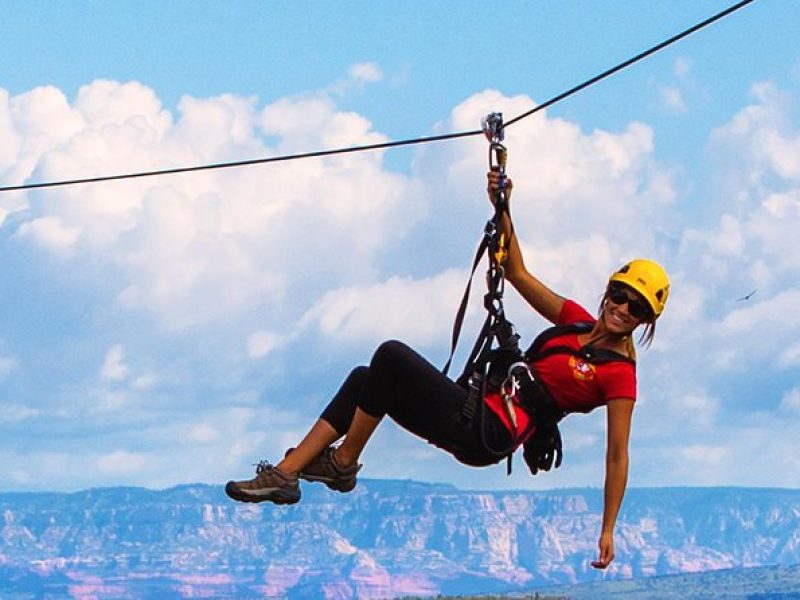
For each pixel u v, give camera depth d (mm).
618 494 9656
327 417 10086
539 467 10125
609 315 9875
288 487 9977
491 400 9891
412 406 9836
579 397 9898
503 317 10359
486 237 10664
